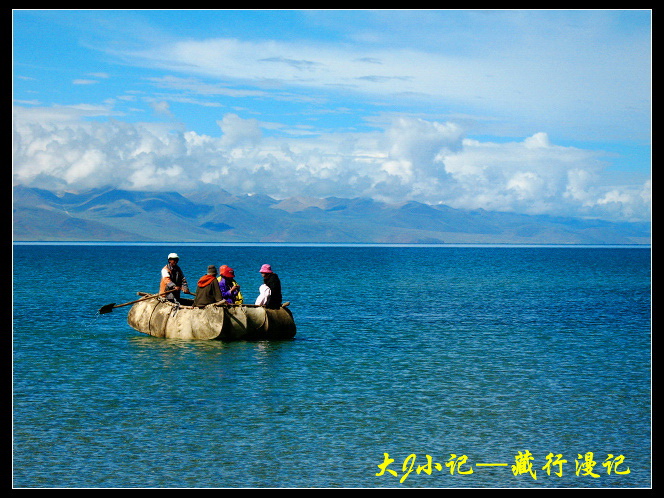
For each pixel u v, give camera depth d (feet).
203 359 71.41
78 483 37.60
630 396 57.11
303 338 87.92
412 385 60.64
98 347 78.64
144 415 49.83
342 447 43.75
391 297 156.66
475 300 151.74
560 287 198.59
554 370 68.23
